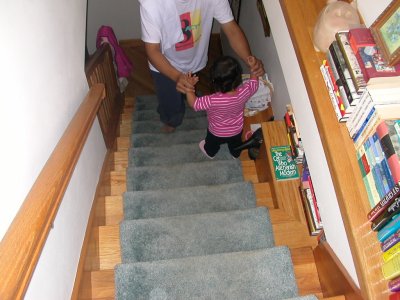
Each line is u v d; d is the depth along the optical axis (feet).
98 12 14.38
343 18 4.79
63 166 4.33
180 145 9.86
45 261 4.33
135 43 15.29
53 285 4.52
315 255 6.24
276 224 6.98
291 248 6.70
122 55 12.11
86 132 5.53
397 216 3.59
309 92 4.92
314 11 5.46
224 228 6.91
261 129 8.12
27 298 3.77
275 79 8.68
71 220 5.46
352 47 4.41
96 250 6.50
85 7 7.77
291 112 7.29
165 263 6.03
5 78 3.68
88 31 14.92
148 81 14.58
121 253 6.62
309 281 6.13
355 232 4.04
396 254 3.59
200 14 7.20
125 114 12.20
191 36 7.58
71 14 6.60
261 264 6.07
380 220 3.83
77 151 4.91
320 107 4.71
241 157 9.50
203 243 6.79
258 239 6.84
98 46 11.73
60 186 4.08
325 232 5.41
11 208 3.55
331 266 5.43
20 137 3.93
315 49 5.12
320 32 4.92
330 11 4.89
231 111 7.48
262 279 5.96
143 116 12.05
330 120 4.63
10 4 3.97
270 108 9.29
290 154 7.59
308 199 6.70
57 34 5.69
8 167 3.57
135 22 14.83
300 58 5.12
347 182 4.27
